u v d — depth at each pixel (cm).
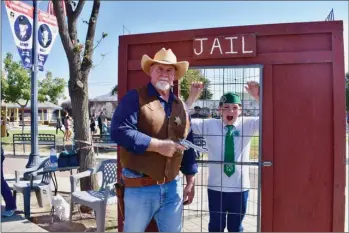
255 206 459
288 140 320
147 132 264
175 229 285
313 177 316
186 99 363
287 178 320
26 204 493
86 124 548
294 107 319
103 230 398
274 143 322
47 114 4425
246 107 348
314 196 316
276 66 322
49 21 804
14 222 462
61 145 1461
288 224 320
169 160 273
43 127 3719
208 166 353
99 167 486
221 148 345
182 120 282
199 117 353
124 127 255
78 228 448
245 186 344
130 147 251
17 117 3925
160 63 273
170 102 281
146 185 270
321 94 313
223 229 347
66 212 488
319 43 313
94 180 541
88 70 546
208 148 351
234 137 343
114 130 257
